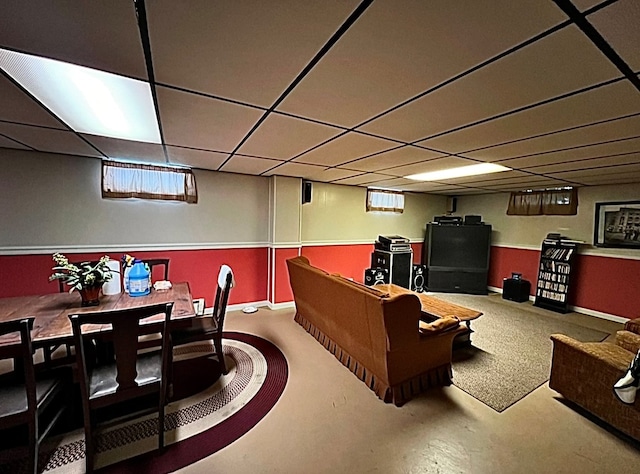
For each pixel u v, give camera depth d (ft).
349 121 6.33
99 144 8.93
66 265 7.34
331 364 9.34
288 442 6.07
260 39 3.52
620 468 5.55
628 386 5.93
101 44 3.64
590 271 14.99
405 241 18.08
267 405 7.26
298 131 7.12
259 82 4.63
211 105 5.58
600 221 14.78
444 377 8.38
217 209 13.76
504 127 6.48
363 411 7.10
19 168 10.27
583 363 7.05
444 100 5.17
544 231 17.19
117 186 11.60
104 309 7.08
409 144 8.08
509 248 18.90
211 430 6.37
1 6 2.91
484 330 12.53
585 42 3.40
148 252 12.46
